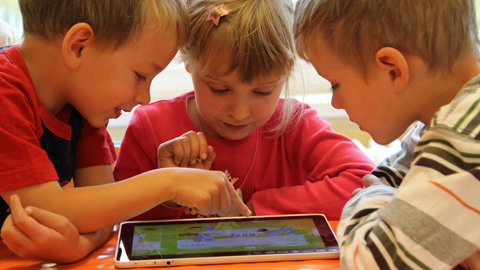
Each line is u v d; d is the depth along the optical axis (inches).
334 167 35.7
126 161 36.8
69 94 27.4
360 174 33.9
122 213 24.4
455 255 18.5
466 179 18.6
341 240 22.0
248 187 38.8
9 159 23.0
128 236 24.0
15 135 23.4
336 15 24.0
